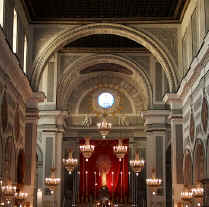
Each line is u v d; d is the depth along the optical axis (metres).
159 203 28.59
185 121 22.06
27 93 21.70
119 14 23.41
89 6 22.52
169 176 30.48
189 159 21.22
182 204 21.94
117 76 35.62
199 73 18.66
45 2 21.97
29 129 22.55
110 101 35.94
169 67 23.19
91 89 36.06
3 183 17.05
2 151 16.70
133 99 35.91
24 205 21.64
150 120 30.11
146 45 23.73
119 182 35.34
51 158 29.95
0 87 16.45
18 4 20.53
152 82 30.20
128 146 35.34
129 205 34.56
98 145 35.75
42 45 23.42
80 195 35.03
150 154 29.77
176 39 23.45
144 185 34.78
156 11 23.05
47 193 29.02
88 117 35.75
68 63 30.45
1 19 17.28
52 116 30.33
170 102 23.11
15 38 20.36
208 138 16.91
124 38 28.56
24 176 22.08
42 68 23.25
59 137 30.56
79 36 23.91
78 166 35.34
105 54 30.16
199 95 18.73
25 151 22.34
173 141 22.61
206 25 17.91
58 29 23.61
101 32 23.97
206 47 16.50
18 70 18.55
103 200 34.66
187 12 21.83
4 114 17.06
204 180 16.27
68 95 33.66
